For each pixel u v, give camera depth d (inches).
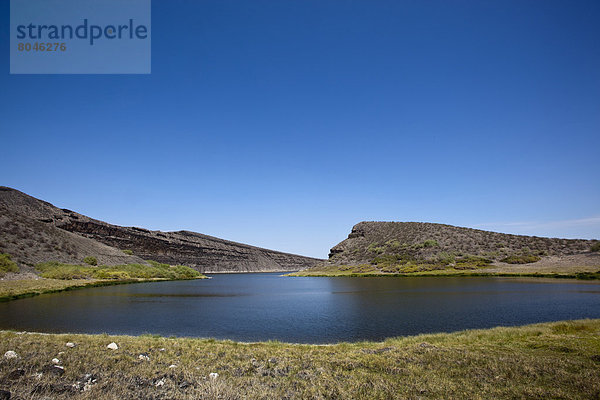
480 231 6067.9
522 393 414.9
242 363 570.6
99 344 690.8
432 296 2007.9
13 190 5511.8
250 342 898.7
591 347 662.5
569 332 857.5
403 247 5920.3
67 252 3929.6
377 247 6274.6
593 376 477.1
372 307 1608.0
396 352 657.0
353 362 575.8
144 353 620.1
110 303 1806.1
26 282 2492.6
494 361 566.6
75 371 461.7
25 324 1173.1
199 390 392.2
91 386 396.8
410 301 1797.5
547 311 1384.1
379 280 3806.6
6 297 1868.8
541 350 663.8
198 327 1153.4
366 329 1096.8
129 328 1126.4
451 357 603.8
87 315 1387.8
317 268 6333.7
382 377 490.3
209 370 515.8
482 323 1159.6
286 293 2496.3
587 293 1990.7
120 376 453.7
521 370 510.6
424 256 5369.1
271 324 1202.6
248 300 2016.5
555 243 5108.3
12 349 575.2
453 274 4013.3
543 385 446.6
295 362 583.8
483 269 4254.4
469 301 1736.0
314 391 418.0
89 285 2844.5
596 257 4074.8
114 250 5187.0
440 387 438.0
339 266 5910.4
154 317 1359.5
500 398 401.4
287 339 964.0
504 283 2807.6
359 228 7608.3
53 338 745.0
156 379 453.4
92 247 4643.2
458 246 5467.5
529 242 5270.7
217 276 6835.6
